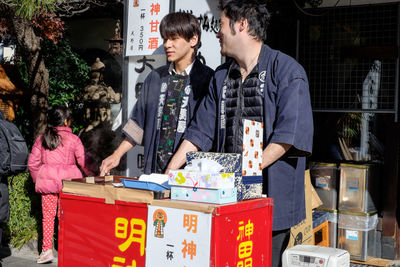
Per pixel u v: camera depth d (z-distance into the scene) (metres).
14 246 5.27
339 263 2.75
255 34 2.47
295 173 2.54
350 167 5.00
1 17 5.74
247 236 2.08
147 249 2.00
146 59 4.10
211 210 1.86
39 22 5.96
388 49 5.09
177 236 1.93
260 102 2.49
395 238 5.12
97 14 8.68
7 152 3.94
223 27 2.52
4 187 4.09
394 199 5.03
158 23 4.02
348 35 5.39
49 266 4.68
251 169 2.18
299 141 2.34
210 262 1.86
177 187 2.01
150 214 2.00
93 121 7.41
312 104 5.63
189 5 3.90
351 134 5.58
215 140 2.72
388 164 5.04
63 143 4.63
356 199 4.98
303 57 5.64
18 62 8.71
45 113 6.59
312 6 5.42
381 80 5.25
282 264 2.88
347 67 5.41
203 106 2.77
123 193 2.07
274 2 5.04
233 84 2.62
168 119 3.40
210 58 3.87
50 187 4.58
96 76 7.77
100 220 2.15
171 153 3.37
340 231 5.06
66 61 9.24
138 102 3.57
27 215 5.30
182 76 3.40
